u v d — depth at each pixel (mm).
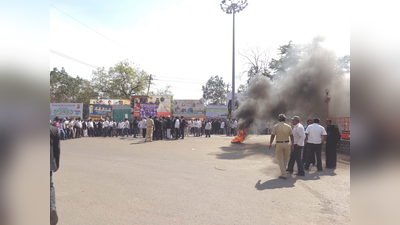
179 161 8727
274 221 3600
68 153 10719
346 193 5004
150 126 16516
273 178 6277
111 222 3533
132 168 7453
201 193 4941
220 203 4355
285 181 5984
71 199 4539
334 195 4871
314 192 5066
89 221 3564
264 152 11156
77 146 13547
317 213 3924
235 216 3773
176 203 4340
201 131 24359
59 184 5586
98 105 30547
